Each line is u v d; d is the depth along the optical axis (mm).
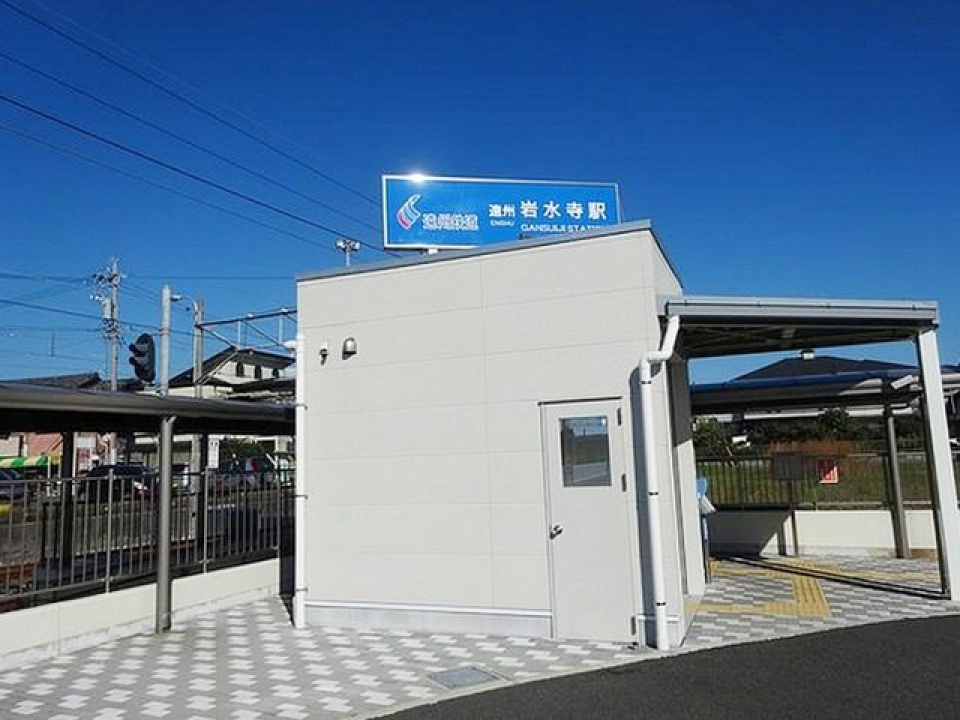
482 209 13500
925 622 7648
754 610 8539
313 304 9125
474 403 8164
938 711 5062
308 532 8828
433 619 8117
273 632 8383
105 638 8008
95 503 8164
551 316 7914
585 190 14023
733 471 13500
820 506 12906
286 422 10906
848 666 6184
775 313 7930
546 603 7648
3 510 7262
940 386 8781
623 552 7387
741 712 5219
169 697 6117
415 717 5465
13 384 7371
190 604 9188
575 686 6012
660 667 6410
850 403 12391
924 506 12508
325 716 5574
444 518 8180
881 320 8484
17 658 7121
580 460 7656
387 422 8570
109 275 32094
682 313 7516
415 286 8602
